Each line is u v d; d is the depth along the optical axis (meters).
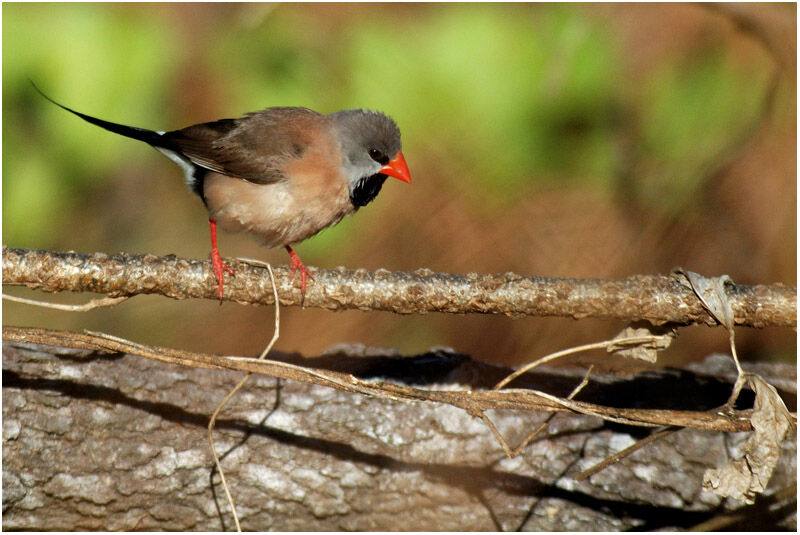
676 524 7.35
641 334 6.96
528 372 7.85
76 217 11.09
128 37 9.65
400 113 9.51
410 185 9.62
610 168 9.62
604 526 7.35
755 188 9.88
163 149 9.12
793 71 9.70
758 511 7.23
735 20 9.64
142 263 6.81
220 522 7.31
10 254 6.60
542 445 7.41
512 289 6.80
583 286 6.77
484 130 9.45
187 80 9.89
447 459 7.38
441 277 6.92
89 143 9.91
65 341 6.42
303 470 7.30
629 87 9.80
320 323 10.02
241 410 7.35
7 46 9.39
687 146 9.84
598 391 7.72
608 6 9.66
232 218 9.07
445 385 7.70
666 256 9.70
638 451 7.38
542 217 9.56
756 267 9.79
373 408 7.41
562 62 9.34
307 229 9.18
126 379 7.29
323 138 8.94
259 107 9.88
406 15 9.76
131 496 7.19
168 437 7.25
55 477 7.08
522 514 7.36
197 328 10.30
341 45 9.76
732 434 7.36
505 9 9.62
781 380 7.88
